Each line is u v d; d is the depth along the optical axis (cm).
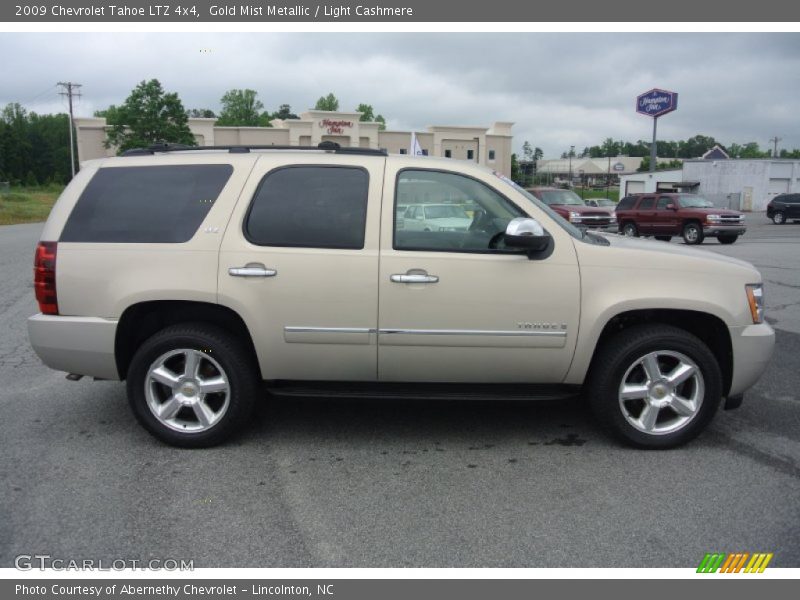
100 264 413
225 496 365
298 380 427
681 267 414
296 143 6488
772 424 471
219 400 437
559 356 413
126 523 336
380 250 405
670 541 321
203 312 429
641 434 424
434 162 423
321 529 332
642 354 414
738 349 419
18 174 11269
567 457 418
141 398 423
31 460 410
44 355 424
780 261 1475
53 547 315
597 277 409
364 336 408
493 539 323
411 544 319
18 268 1349
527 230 387
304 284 404
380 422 479
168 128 6456
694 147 15962
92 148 6612
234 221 411
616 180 11269
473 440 446
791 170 5025
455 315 406
